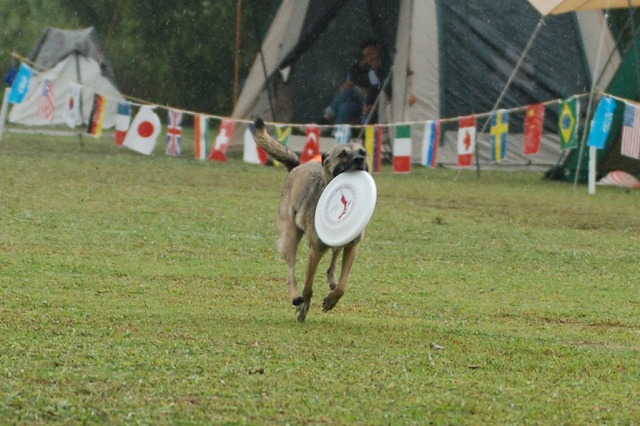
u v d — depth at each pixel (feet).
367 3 231.71
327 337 71.26
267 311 82.07
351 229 74.64
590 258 117.39
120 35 342.44
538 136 175.73
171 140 188.55
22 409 50.72
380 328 75.92
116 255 105.29
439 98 226.99
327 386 57.26
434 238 127.95
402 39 227.40
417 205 163.73
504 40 225.35
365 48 230.89
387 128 231.30
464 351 68.85
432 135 176.24
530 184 206.59
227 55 331.98
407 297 90.99
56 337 67.15
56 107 269.44
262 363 62.08
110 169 197.47
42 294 83.46
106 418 49.98
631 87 206.90
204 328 72.33
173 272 97.35
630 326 81.87
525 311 86.58
